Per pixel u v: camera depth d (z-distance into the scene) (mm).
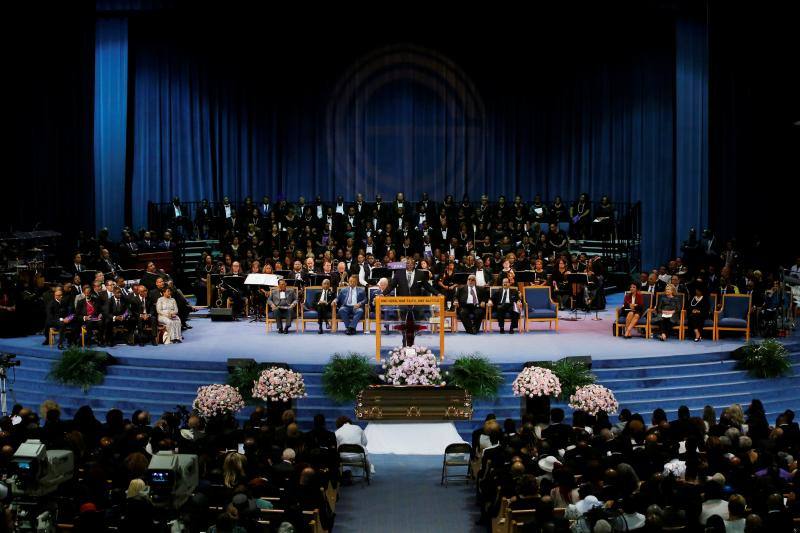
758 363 18125
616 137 30234
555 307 21391
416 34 31859
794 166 26828
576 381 16766
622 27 29797
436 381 16453
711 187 27312
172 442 10562
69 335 19234
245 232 29047
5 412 16328
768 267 26641
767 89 26672
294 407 16734
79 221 27453
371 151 32281
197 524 9094
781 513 8781
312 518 9867
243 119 31656
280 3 29484
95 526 8570
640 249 29453
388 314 17703
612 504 9594
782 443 12102
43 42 26484
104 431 12672
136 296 19812
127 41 28234
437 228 29406
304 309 21453
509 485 10516
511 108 31938
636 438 12516
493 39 31734
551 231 27797
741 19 26484
